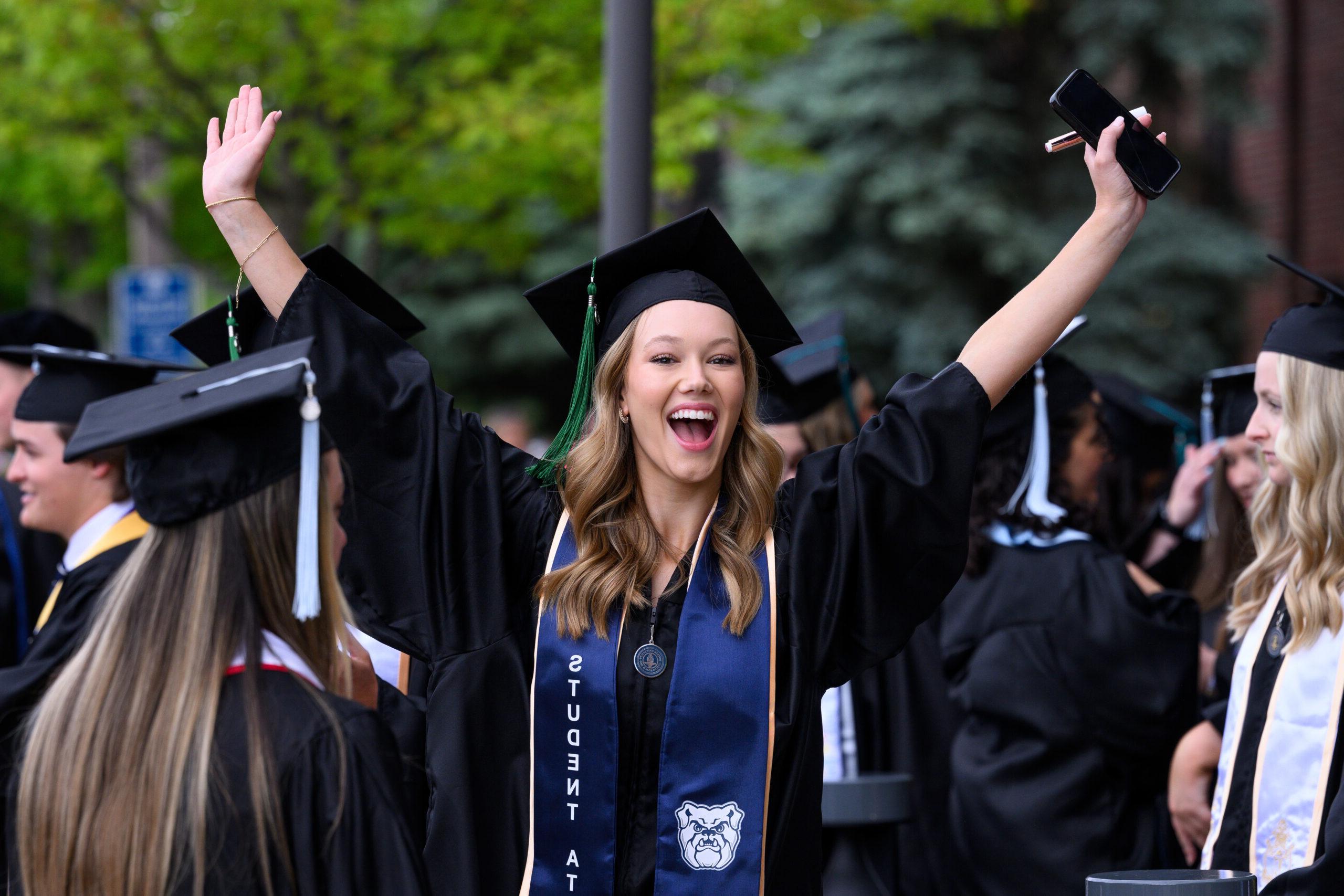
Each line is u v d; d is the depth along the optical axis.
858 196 51.97
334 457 8.45
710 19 29.84
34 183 42.44
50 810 7.49
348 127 32.06
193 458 7.98
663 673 9.49
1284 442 11.36
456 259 65.75
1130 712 14.45
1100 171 9.77
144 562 7.98
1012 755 14.76
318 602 7.85
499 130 30.14
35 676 11.72
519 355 66.44
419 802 11.94
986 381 9.62
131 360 14.89
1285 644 11.29
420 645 9.81
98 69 30.81
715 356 9.78
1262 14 50.31
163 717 7.52
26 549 17.72
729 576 9.57
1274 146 54.91
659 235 10.14
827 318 18.36
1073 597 14.77
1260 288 53.75
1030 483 15.32
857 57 51.19
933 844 15.48
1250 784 11.23
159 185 36.38
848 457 9.84
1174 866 15.25
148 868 7.31
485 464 10.16
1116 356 49.44
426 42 31.62
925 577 9.65
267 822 7.43
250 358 8.46
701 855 9.13
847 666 9.88
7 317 19.17
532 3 31.34
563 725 9.41
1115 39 50.09
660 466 9.73
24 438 14.33
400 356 10.26
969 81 50.56
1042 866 14.39
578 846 9.27
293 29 30.44
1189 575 19.16
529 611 10.02
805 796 9.50
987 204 49.72
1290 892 9.91
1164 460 19.62
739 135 34.44
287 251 10.22
